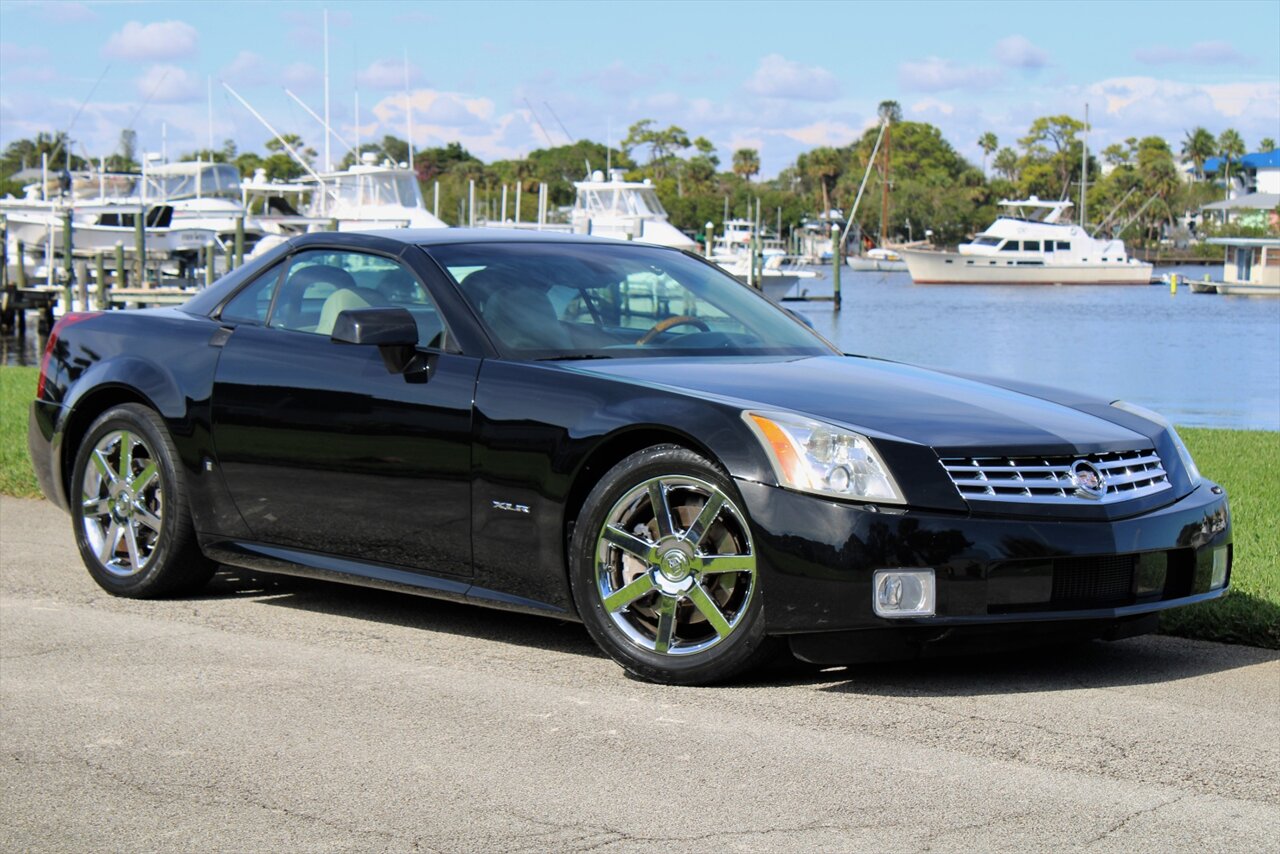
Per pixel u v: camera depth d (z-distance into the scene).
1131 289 71.94
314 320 5.07
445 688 4.13
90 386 5.52
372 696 4.05
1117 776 3.37
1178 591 4.25
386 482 4.68
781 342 5.05
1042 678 4.27
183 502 5.25
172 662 4.45
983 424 4.12
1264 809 3.16
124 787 3.34
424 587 4.65
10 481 7.91
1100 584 4.05
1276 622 4.73
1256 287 64.69
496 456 4.40
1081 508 4.01
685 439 4.12
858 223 134.25
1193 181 143.62
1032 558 3.92
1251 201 113.44
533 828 3.05
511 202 106.69
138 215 33.94
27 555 6.27
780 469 3.94
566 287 4.94
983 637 3.95
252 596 5.46
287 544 5.02
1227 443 10.34
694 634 4.20
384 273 4.98
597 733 3.70
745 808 3.16
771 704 3.95
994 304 58.88
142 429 5.34
